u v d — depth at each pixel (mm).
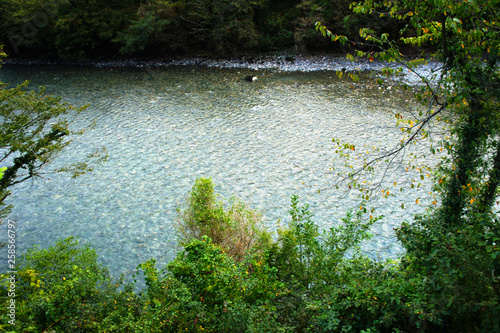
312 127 20547
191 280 7102
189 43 39000
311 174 15898
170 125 21641
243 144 18922
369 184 14672
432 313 4918
